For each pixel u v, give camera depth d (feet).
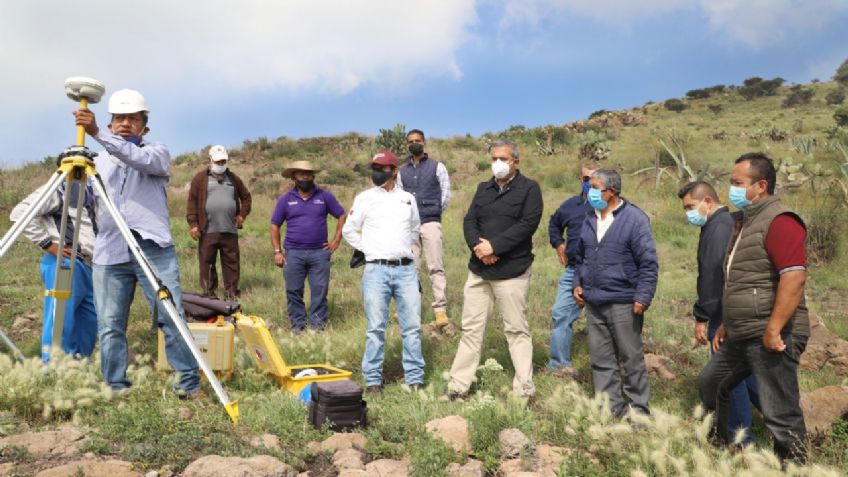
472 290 17.06
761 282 11.71
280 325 25.80
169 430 11.96
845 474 11.53
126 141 13.25
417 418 13.76
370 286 17.65
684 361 20.36
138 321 24.11
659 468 11.29
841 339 20.22
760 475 10.44
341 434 12.46
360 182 88.53
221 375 17.07
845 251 36.24
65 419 13.00
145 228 13.84
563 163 91.25
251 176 91.50
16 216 16.53
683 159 65.57
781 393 11.70
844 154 57.93
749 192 11.90
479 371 18.66
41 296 29.04
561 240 20.15
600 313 15.14
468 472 11.11
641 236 14.52
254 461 10.51
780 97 265.75
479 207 17.21
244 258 39.19
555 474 11.56
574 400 14.94
